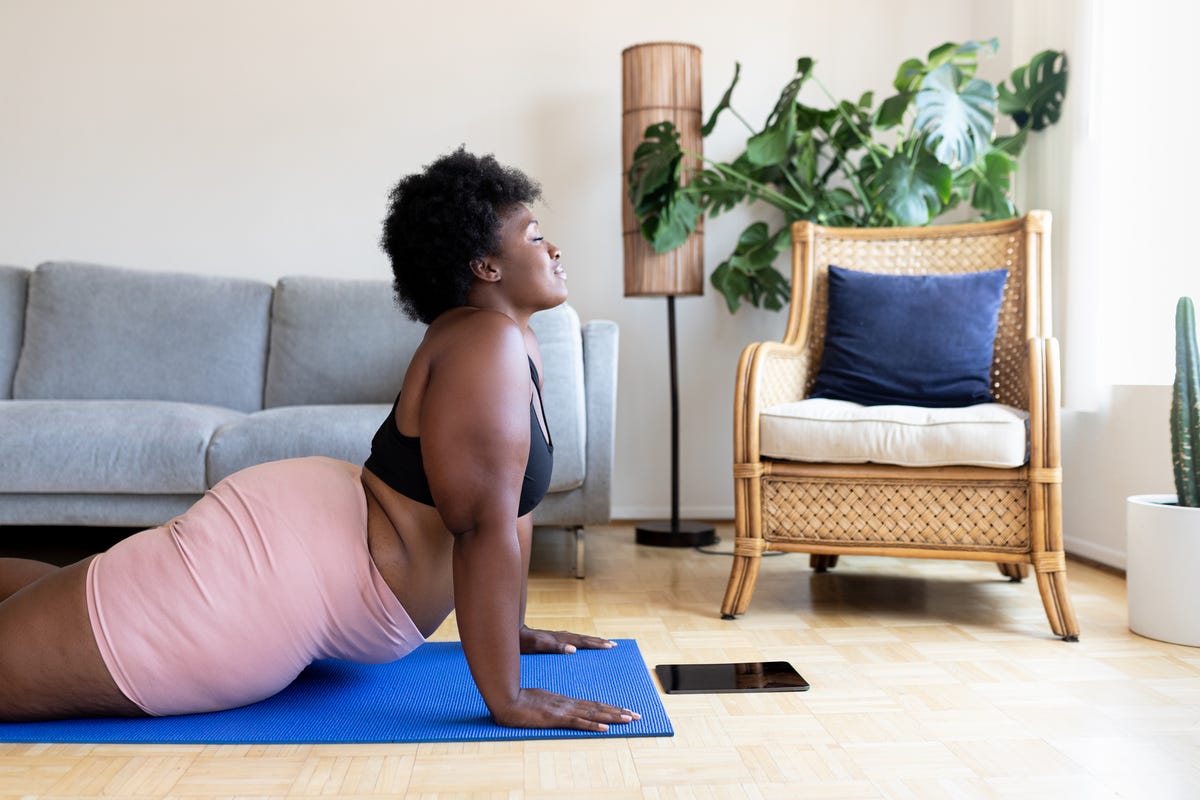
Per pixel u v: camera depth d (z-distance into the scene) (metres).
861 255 2.88
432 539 1.62
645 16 3.87
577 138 3.86
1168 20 2.78
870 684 1.83
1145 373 2.89
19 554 3.23
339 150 3.82
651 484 3.93
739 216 3.90
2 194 3.76
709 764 1.43
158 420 2.77
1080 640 2.15
